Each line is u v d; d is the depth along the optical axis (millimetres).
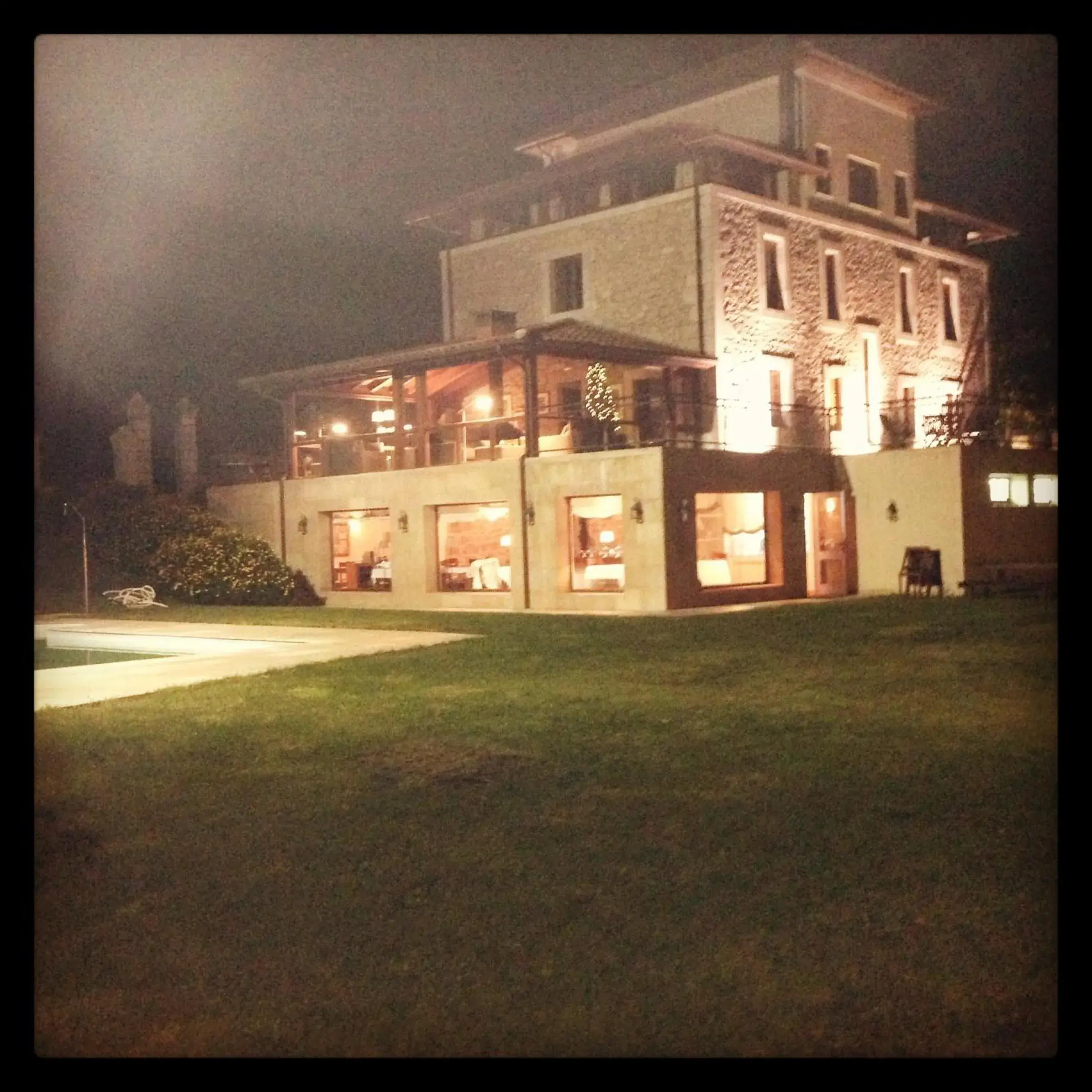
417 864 6348
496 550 24875
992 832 6633
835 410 29719
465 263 32750
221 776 8492
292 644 17641
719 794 7559
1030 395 29141
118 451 34750
